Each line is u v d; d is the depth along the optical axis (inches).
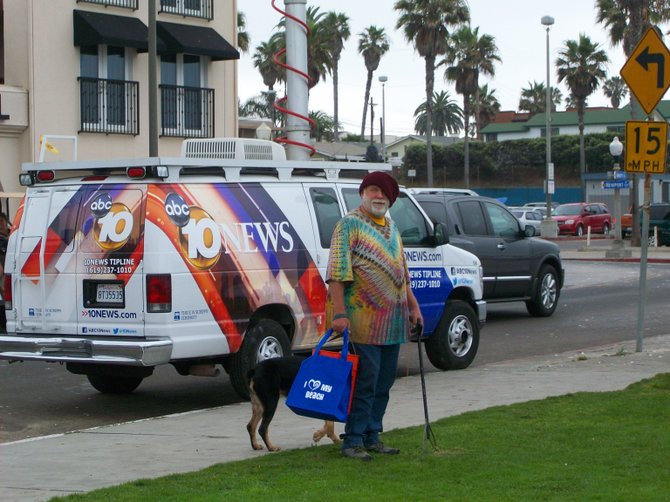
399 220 490.6
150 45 802.2
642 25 1566.2
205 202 408.2
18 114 1011.9
